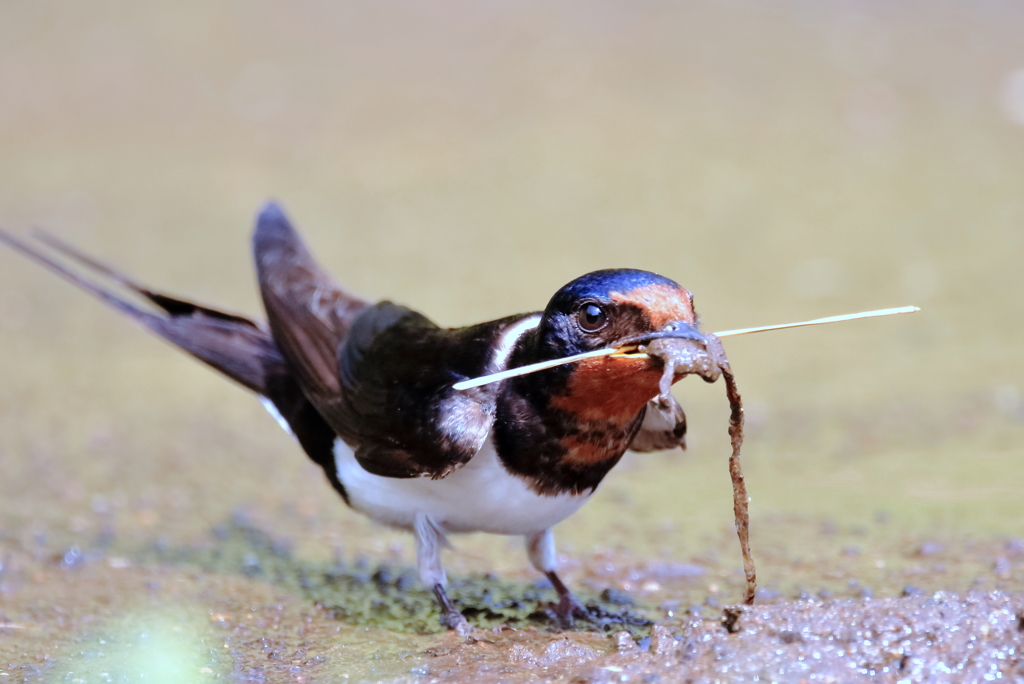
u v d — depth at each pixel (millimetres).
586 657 6480
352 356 8031
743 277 17938
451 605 7547
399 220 20656
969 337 15586
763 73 25797
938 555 8391
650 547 9352
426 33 28219
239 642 7281
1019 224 19719
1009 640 5836
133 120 25172
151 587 8602
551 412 6930
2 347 16547
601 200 21250
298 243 9750
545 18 28719
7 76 27125
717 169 22234
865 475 11070
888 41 27281
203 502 11016
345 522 10523
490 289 17609
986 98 24672
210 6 29672
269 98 25656
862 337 15969
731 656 5910
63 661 6965
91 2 30234
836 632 5961
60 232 20500
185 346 9156
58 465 11969
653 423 7898
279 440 13148
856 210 20547
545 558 7871
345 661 6809
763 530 9609
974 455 11375
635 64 26266
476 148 23438
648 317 6590
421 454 7090
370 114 24891
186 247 19828
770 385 14438
